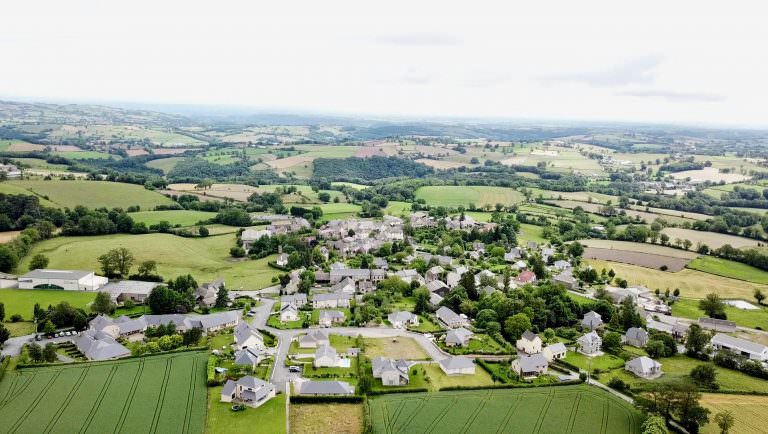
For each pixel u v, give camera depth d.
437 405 135.50
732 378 157.25
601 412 134.25
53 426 119.19
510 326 184.25
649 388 134.25
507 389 146.00
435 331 189.00
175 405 130.62
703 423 124.31
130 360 155.62
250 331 171.75
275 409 131.00
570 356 171.38
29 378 141.50
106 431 118.25
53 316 178.50
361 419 128.00
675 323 199.00
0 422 119.94
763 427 128.38
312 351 168.62
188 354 161.12
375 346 174.25
